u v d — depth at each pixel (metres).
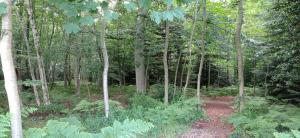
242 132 10.41
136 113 12.49
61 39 24.45
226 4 19.59
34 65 23.17
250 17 23.73
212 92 27.30
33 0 18.66
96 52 23.11
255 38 23.61
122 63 26.59
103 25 12.53
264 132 9.69
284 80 18.34
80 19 3.74
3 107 15.38
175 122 12.10
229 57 26.81
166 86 16.47
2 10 4.02
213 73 32.47
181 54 24.02
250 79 29.38
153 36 19.98
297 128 9.97
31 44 21.55
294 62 15.83
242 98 14.42
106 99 12.55
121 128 5.04
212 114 15.86
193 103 14.60
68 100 19.42
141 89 21.17
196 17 17.56
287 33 15.63
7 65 4.52
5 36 4.48
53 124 5.38
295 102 18.19
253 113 13.56
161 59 24.78
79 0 3.71
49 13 20.97
